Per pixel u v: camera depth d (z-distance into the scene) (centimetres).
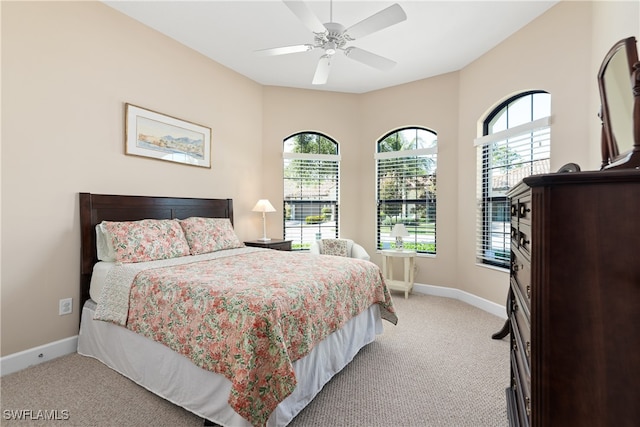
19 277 214
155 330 179
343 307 207
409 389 192
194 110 341
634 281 72
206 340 154
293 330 159
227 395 148
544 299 79
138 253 241
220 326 151
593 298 75
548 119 272
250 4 263
